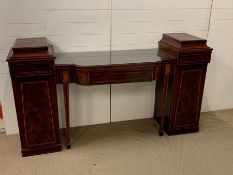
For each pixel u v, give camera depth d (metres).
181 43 2.21
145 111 2.87
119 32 2.49
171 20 2.58
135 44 2.57
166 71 2.26
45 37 2.30
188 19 2.63
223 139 2.49
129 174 1.99
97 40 2.46
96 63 2.10
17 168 2.04
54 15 2.28
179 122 2.52
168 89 2.46
